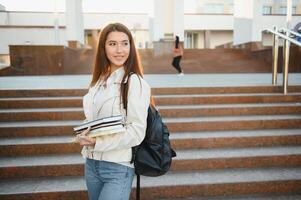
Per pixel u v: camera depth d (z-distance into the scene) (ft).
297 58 34.88
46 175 10.71
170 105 15.96
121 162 5.82
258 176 10.61
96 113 5.95
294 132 13.42
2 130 12.93
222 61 39.93
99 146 5.54
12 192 9.48
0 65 43.24
